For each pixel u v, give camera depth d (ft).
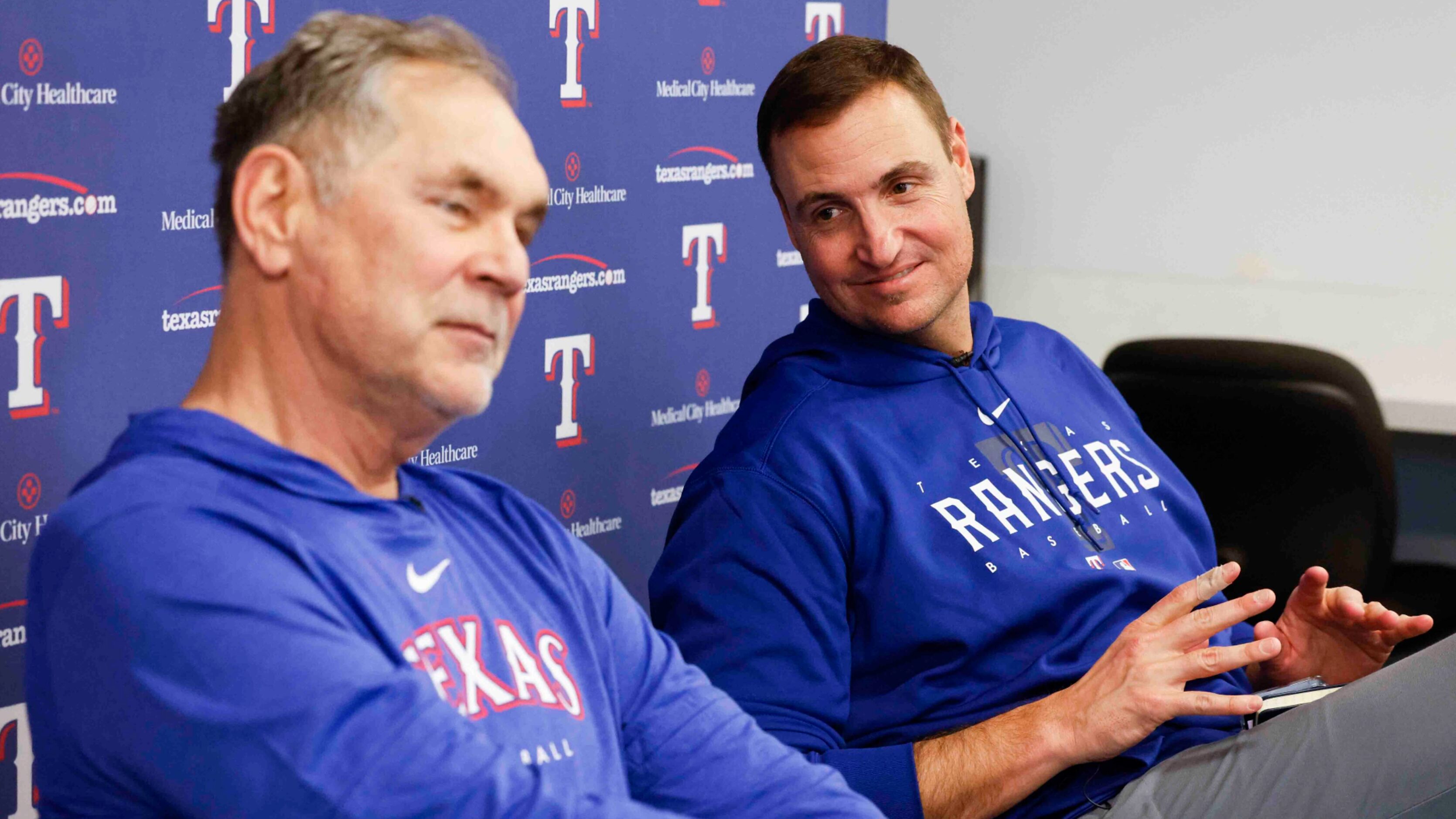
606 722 3.46
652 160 6.86
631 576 7.06
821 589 4.83
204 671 2.60
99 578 2.67
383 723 2.67
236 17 5.24
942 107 5.44
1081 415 5.61
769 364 5.54
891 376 5.26
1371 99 11.78
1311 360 7.88
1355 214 11.98
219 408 3.12
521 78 6.19
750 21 7.29
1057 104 12.94
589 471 6.77
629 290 6.84
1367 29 11.69
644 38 6.73
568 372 6.59
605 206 6.66
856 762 4.56
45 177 4.77
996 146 13.28
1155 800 4.51
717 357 7.36
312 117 3.00
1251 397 7.93
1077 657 4.92
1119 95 12.67
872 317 5.27
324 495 3.00
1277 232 12.28
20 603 4.83
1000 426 5.32
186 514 2.75
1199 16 12.26
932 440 5.18
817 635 4.79
